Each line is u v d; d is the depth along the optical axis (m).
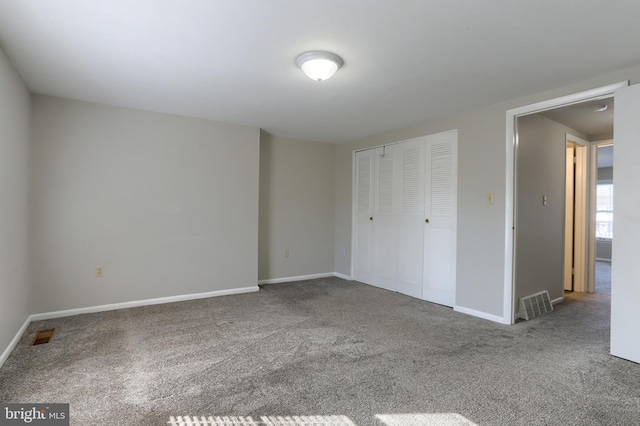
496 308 3.25
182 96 3.17
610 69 2.49
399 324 3.13
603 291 4.58
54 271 3.20
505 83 2.77
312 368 2.24
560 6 1.73
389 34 2.03
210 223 4.04
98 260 3.41
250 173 4.30
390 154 4.52
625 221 2.38
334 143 5.34
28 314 3.02
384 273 4.57
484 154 3.37
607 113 3.53
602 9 1.75
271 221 4.85
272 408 1.79
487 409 1.79
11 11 1.80
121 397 1.87
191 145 3.90
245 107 3.48
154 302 3.71
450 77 2.65
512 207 3.17
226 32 2.03
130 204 3.56
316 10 1.79
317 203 5.27
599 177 7.71
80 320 3.13
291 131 4.55
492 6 1.74
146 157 3.64
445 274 3.78
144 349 2.52
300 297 4.08
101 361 2.31
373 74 2.61
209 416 1.71
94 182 3.38
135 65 2.49
